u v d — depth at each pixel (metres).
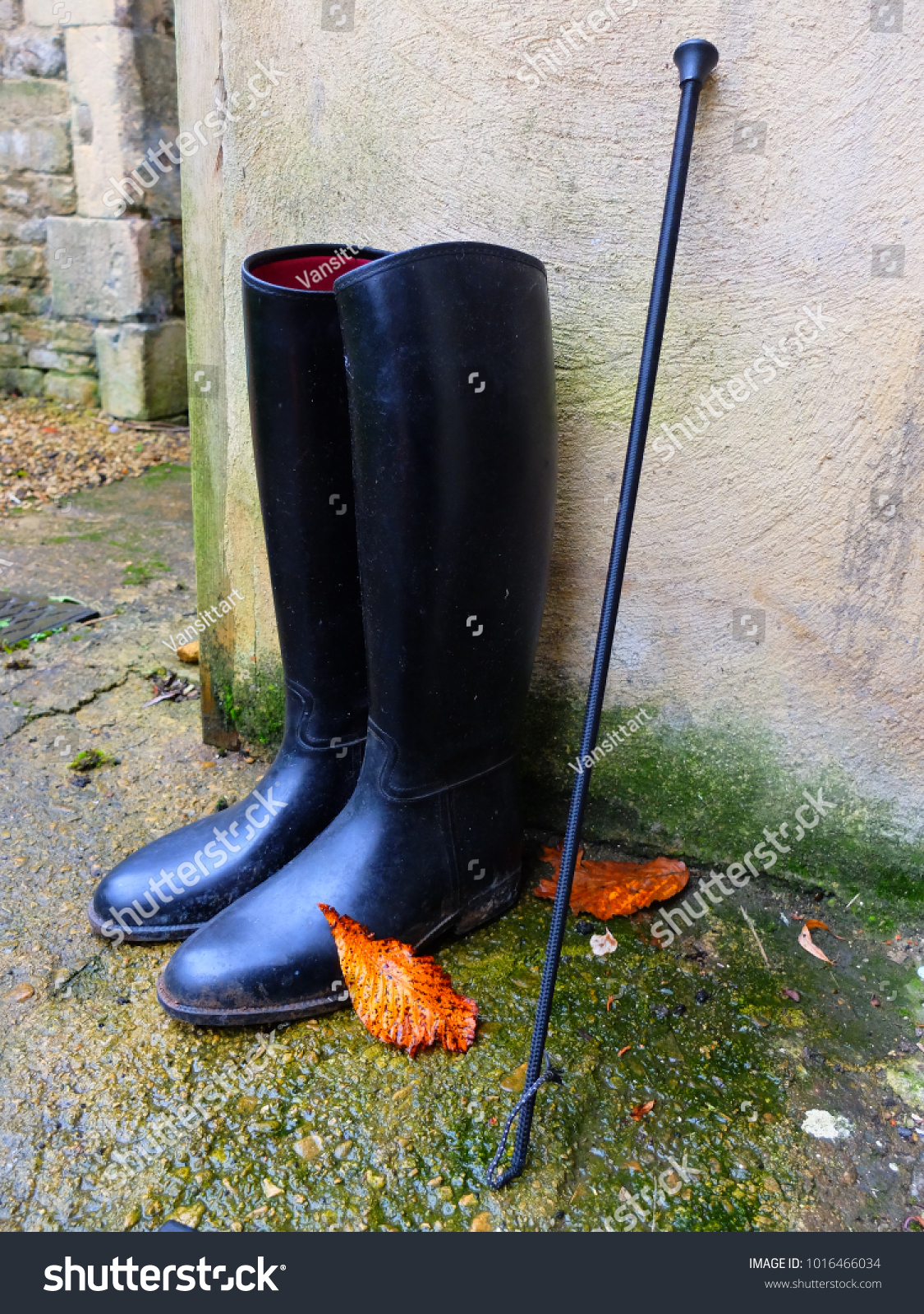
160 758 1.60
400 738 1.09
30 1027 1.06
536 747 1.41
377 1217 0.88
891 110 0.99
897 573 1.14
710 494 1.20
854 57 0.99
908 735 1.20
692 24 1.03
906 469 1.10
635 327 1.16
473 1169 0.92
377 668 1.07
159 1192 0.89
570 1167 0.93
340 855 1.12
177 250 3.83
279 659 1.52
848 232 1.05
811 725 1.25
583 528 1.27
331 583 1.18
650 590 1.27
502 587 1.05
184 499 3.09
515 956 1.20
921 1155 0.96
